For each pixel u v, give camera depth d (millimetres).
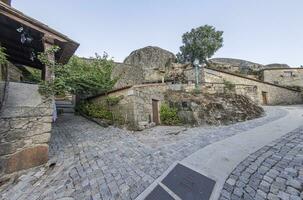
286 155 3889
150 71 21438
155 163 4211
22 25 5438
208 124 8883
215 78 15805
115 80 13828
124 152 5074
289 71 21344
